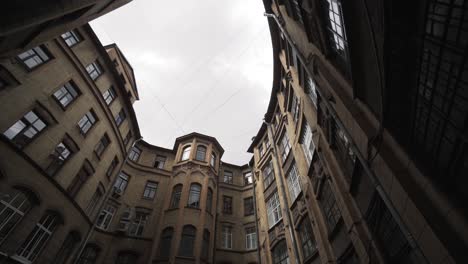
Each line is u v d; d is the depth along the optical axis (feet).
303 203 44.47
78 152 47.65
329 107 28.02
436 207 13.37
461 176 12.10
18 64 37.11
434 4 11.30
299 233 45.32
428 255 13.53
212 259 58.75
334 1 23.25
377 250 21.33
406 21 13.12
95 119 55.62
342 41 23.94
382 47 14.78
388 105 16.19
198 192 67.87
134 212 67.00
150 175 77.51
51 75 43.06
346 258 29.43
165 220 61.11
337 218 31.60
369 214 23.08
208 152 80.48
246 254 65.51
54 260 41.22
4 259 31.63
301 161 46.55
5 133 34.06
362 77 20.58
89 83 53.26
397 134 16.57
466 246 11.44
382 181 18.06
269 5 54.80
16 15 13.57
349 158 27.94
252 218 73.41
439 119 12.51
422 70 13.12
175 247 53.57
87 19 26.63
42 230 38.42
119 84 66.33
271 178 66.95
